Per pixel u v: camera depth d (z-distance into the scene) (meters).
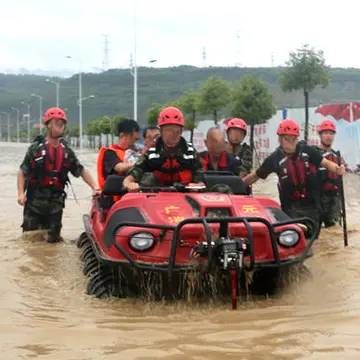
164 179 6.58
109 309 5.31
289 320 4.87
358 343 4.24
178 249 5.42
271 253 5.58
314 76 24.83
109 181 6.83
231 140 8.98
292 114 25.53
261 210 5.84
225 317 4.99
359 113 20.72
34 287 6.26
